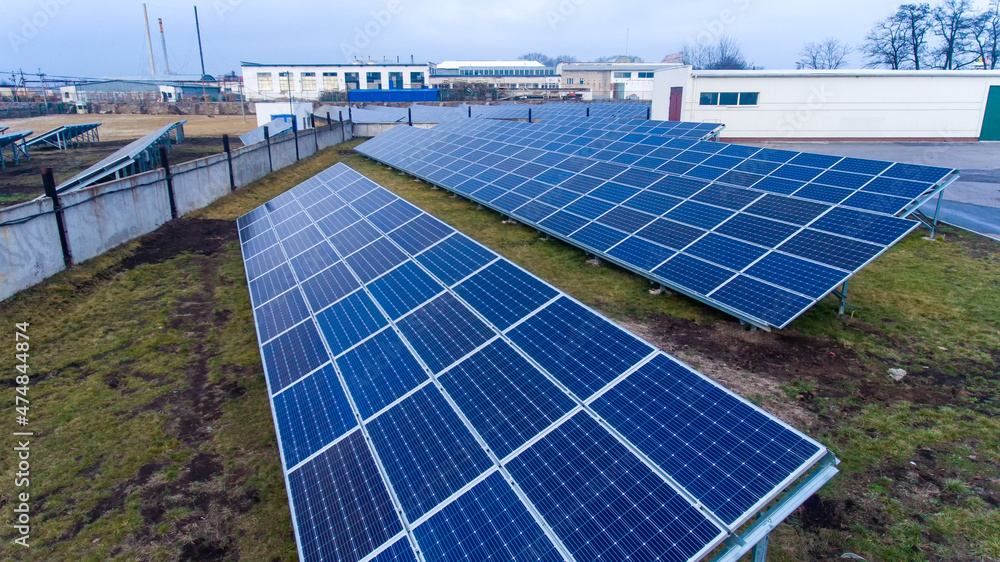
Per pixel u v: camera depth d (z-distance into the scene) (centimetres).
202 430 1126
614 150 3011
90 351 1438
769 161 2262
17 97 10712
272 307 1350
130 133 6334
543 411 753
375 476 739
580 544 591
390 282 1212
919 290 1653
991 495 878
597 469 659
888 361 1279
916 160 3972
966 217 2427
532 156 3072
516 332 909
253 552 841
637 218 1956
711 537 563
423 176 3366
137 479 988
